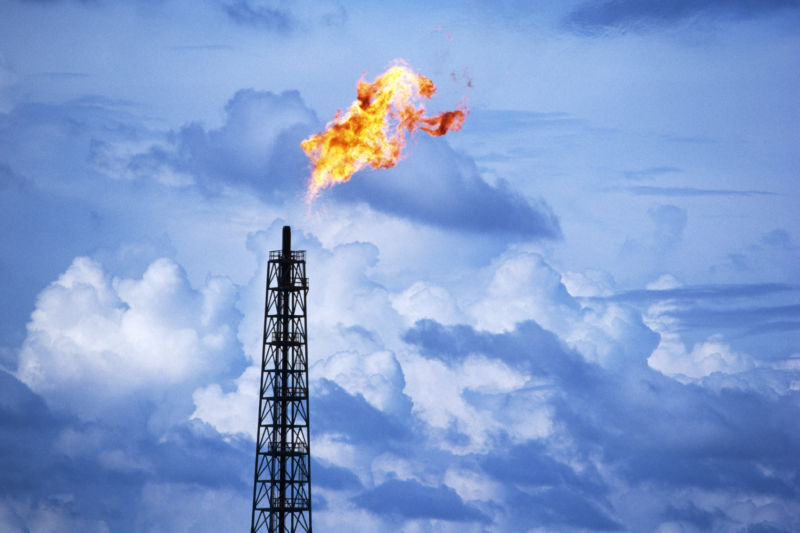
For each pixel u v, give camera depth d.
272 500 159.12
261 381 161.50
